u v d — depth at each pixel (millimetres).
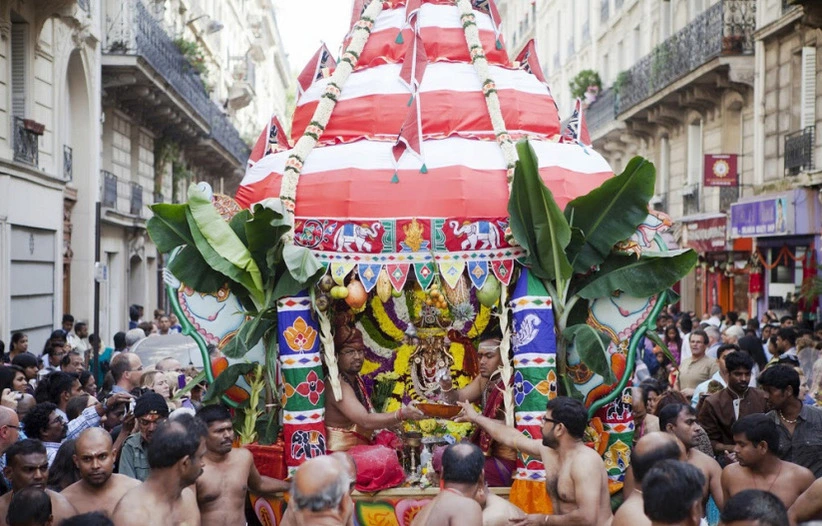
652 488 4176
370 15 7785
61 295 19422
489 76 7453
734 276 23297
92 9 21359
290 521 5195
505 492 6789
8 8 16234
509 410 6719
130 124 26906
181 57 28938
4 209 15984
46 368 12398
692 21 24125
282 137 8008
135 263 28297
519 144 6367
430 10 7883
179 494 5234
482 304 6973
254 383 7000
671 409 6410
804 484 5965
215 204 7164
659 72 26250
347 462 4633
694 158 26484
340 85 7477
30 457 5465
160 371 9094
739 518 3869
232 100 47094
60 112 19375
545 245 6605
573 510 5566
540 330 6691
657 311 6949
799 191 18219
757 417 5980
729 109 23500
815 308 17750
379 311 7715
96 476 5574
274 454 6773
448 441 7164
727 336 12836
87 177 21578
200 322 7051
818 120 18266
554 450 5836
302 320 6785
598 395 6973
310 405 6762
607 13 35219
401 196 6777
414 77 7344
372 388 7785
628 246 6859
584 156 7480
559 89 43531
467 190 6785
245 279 6801
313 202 6910
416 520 5227
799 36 19234
